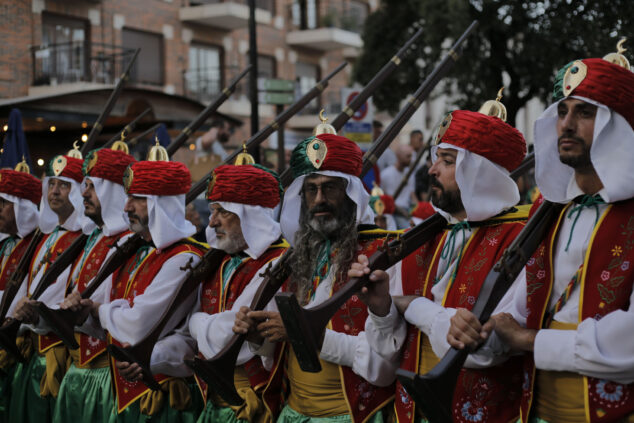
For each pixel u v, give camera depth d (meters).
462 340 1.97
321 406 2.68
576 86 1.99
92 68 13.69
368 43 11.23
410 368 2.44
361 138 6.59
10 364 4.32
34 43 12.83
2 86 12.38
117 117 9.93
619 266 1.99
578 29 7.43
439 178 2.38
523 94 9.62
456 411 2.29
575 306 2.07
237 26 16.36
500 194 2.35
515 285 2.28
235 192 2.99
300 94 18.55
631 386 1.95
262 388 2.94
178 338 3.22
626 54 5.12
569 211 2.14
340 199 2.67
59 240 4.26
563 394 2.06
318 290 2.68
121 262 3.54
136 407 3.38
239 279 3.04
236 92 16.47
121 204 3.79
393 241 2.37
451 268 2.40
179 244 3.34
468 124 2.31
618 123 1.98
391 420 2.64
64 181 4.22
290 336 2.11
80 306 3.43
